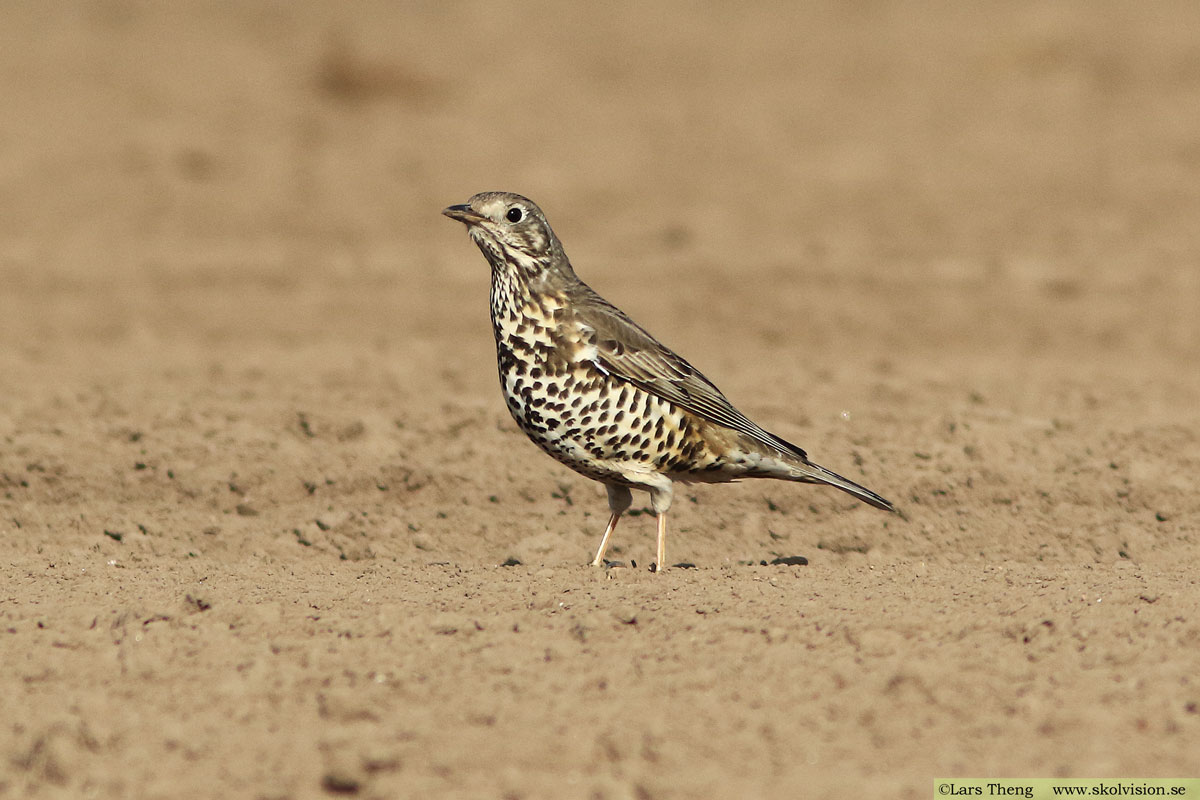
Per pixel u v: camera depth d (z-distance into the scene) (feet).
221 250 128.16
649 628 42.68
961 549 60.70
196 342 101.14
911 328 103.71
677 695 37.42
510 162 160.35
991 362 94.22
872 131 170.91
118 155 161.89
